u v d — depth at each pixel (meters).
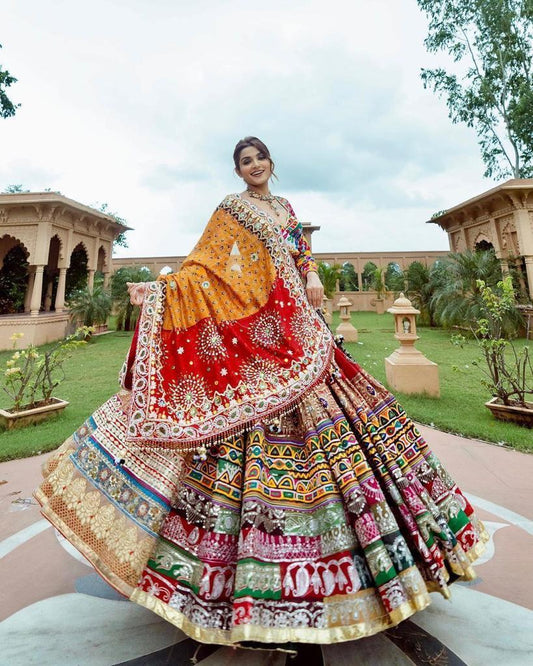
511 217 12.31
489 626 1.22
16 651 1.15
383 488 1.16
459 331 12.73
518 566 1.56
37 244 12.09
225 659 1.11
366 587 1.00
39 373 4.61
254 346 1.31
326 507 1.07
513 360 7.58
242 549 0.98
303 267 1.65
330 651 1.12
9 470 2.94
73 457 1.20
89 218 14.02
